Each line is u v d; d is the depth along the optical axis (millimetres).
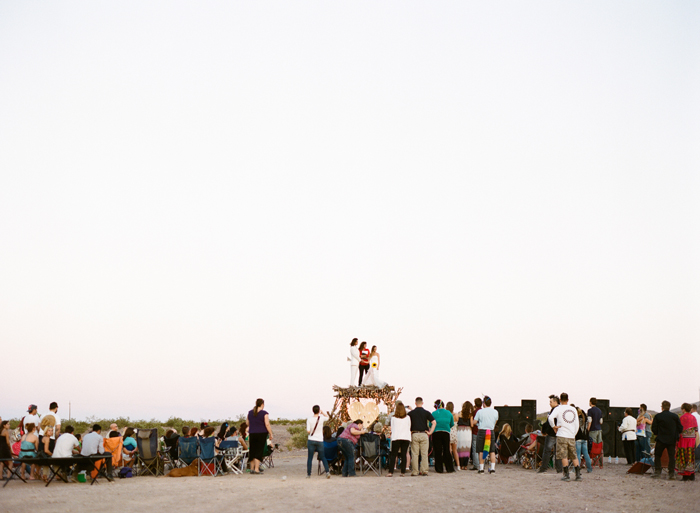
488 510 10016
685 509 10094
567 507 10258
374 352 20016
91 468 14414
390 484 13203
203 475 15891
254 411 16578
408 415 15547
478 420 15891
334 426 19141
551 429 15828
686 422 13719
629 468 16625
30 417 16453
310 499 11086
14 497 11523
